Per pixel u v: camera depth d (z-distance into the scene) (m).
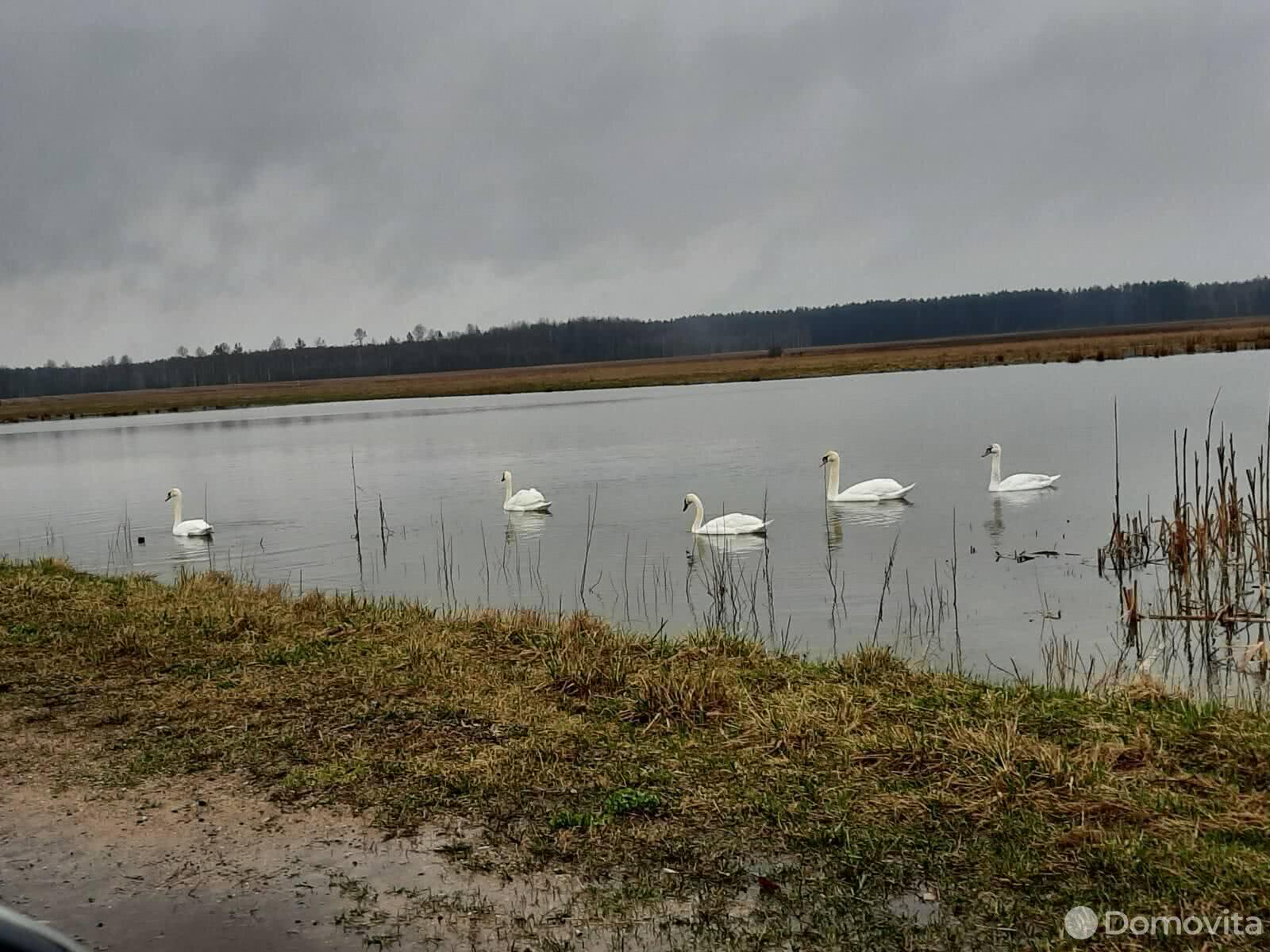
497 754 6.90
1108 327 192.62
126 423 79.81
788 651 11.09
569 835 5.73
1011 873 5.05
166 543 21.61
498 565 17.58
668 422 48.34
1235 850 5.09
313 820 6.10
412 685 8.47
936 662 10.64
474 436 47.47
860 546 17.80
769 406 54.56
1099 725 6.75
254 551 20.23
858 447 33.06
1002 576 14.96
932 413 42.84
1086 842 5.24
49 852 5.85
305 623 10.82
